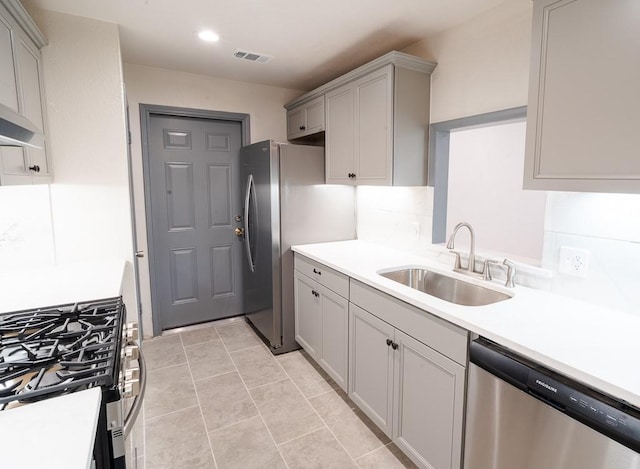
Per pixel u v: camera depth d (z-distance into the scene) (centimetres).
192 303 349
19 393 90
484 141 318
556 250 168
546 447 115
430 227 241
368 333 201
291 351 300
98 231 220
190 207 338
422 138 234
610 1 114
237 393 239
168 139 321
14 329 125
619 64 113
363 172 248
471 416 139
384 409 190
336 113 273
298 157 285
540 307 152
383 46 251
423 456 166
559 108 130
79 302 151
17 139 105
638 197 139
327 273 240
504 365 124
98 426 95
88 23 207
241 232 356
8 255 203
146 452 188
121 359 117
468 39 209
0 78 138
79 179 212
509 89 190
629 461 95
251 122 345
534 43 136
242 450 190
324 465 180
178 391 241
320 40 240
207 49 258
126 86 291
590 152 122
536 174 139
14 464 66
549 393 111
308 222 295
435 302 158
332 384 251
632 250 142
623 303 146
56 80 202
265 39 239
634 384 96
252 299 328
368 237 302
